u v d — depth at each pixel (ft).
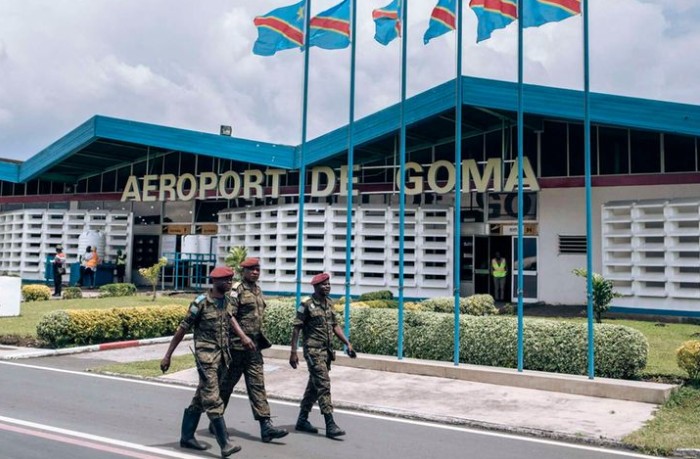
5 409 28.17
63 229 100.22
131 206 101.96
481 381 35.68
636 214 63.82
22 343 48.06
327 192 80.74
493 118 71.56
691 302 60.34
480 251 77.92
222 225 90.33
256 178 86.38
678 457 22.91
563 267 71.61
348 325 40.75
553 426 26.76
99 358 44.06
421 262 77.46
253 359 24.22
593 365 33.45
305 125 43.60
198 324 22.91
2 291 61.77
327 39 43.01
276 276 82.58
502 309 67.82
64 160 98.63
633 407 30.12
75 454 21.47
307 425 25.85
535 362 36.09
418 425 27.55
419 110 68.08
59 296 84.07
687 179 65.05
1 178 103.35
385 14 41.27
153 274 75.56
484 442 24.79
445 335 39.04
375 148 79.66
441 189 75.25
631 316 63.05
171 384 35.45
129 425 25.90
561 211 71.87
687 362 33.04
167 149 90.27
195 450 22.50
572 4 35.22
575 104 60.13
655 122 57.98
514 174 71.31
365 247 78.84
